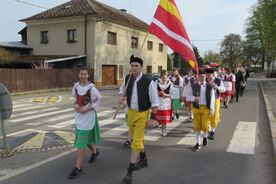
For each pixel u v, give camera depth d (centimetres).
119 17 3198
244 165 580
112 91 2442
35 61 2653
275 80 4331
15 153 642
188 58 654
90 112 523
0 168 553
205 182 496
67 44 2983
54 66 2792
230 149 686
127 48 3331
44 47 3127
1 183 485
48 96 1986
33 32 3180
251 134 838
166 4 645
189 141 757
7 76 2011
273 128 861
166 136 809
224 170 552
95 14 2784
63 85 2503
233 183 494
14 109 1355
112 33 3088
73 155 629
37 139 734
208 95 671
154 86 506
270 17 3356
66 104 1552
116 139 770
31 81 2202
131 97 506
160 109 796
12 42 3291
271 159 616
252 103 1580
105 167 561
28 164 575
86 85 526
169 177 516
